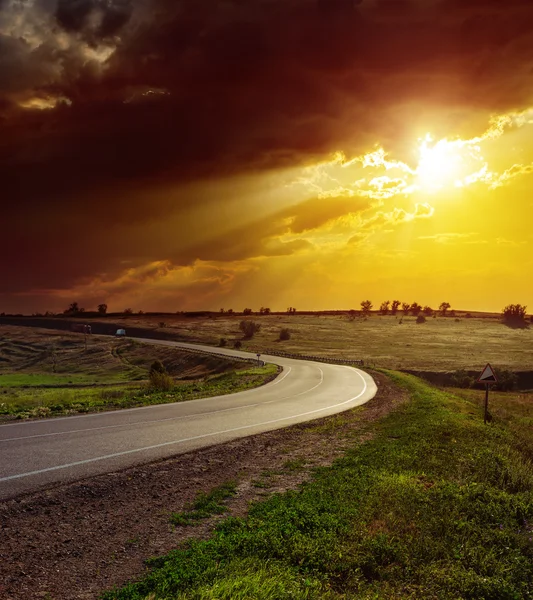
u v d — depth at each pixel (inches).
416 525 300.0
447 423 689.6
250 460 489.4
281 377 1759.4
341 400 1080.8
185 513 323.3
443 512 323.6
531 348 4293.8
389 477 397.1
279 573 228.4
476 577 241.4
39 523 293.1
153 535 285.0
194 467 448.1
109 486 373.4
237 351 3585.1
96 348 4852.4
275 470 449.1
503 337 5285.4
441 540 284.8
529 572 258.4
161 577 222.4
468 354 3789.4
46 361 4586.6
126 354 4350.4
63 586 219.9
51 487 357.4
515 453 547.2
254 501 352.5
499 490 385.4
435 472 430.3
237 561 238.8
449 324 6899.6
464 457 485.4
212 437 593.3
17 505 317.7
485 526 311.7
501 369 2829.7
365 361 3235.7
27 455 455.8
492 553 271.7
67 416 727.1
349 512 316.2
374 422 755.4
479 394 1849.2
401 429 655.1
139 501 346.3
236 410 870.4
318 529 288.2
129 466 431.5
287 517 302.8
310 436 631.8
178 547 267.7
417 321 7234.3
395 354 3740.2
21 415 708.0
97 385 2610.7
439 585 234.2
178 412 812.0
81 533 282.4
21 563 239.0
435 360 3376.0
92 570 237.0
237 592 203.5
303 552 253.3
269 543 262.2
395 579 238.1
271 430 663.1
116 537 279.3
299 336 5265.8
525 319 7588.6
